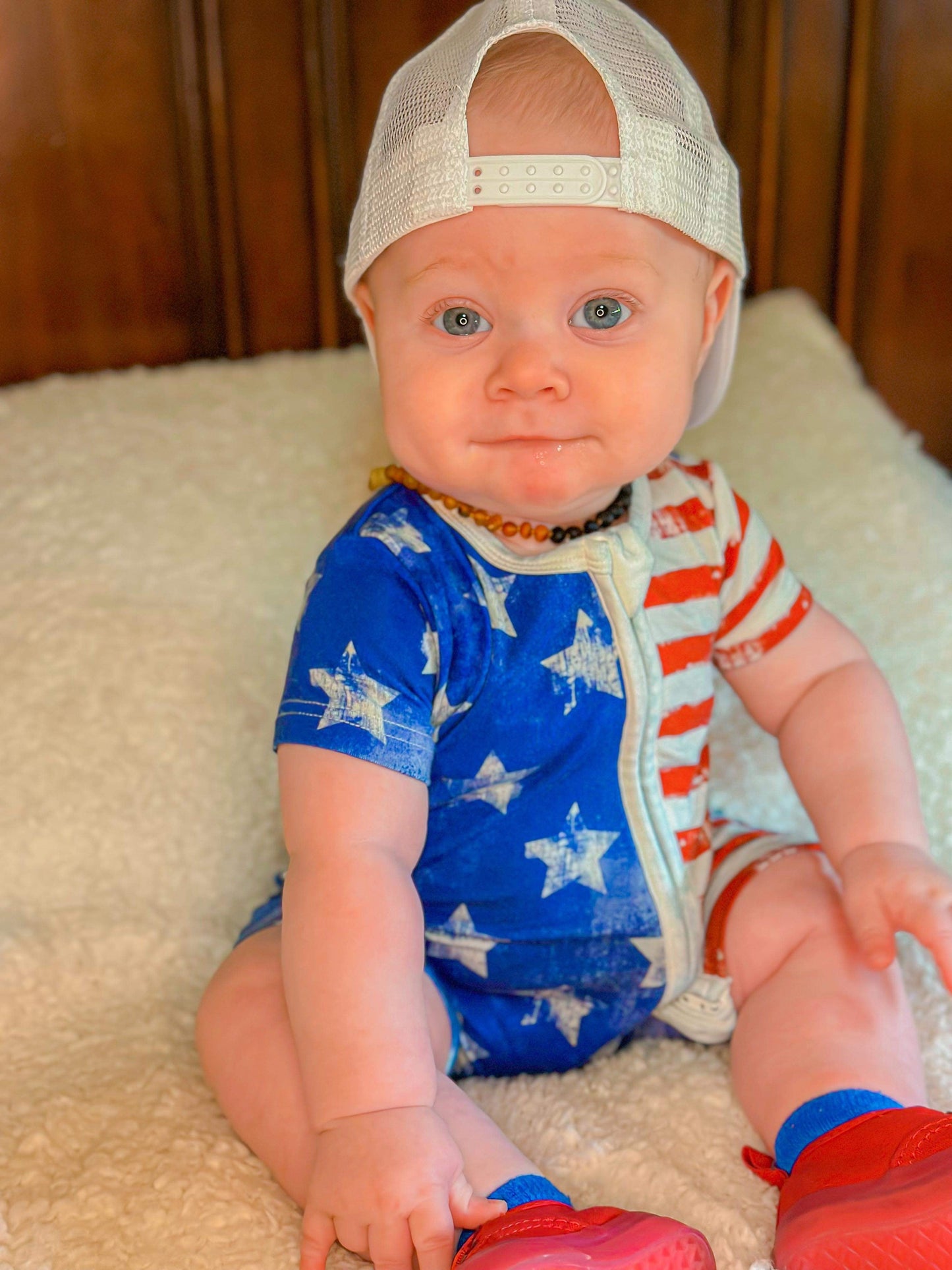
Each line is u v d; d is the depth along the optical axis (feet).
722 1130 2.60
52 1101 2.65
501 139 2.45
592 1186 2.49
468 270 2.48
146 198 4.44
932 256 5.10
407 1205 2.15
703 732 2.99
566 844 2.77
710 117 2.80
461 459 2.57
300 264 4.66
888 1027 2.64
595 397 2.52
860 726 3.03
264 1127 2.47
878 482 4.24
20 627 3.49
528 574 2.76
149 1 4.26
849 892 2.80
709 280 2.78
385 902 2.43
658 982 2.87
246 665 3.53
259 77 4.44
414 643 2.63
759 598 3.11
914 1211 2.03
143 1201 2.37
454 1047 2.80
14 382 4.49
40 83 4.23
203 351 4.66
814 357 4.62
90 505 3.74
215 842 3.34
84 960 3.05
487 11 2.66
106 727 3.36
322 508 3.87
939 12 4.81
